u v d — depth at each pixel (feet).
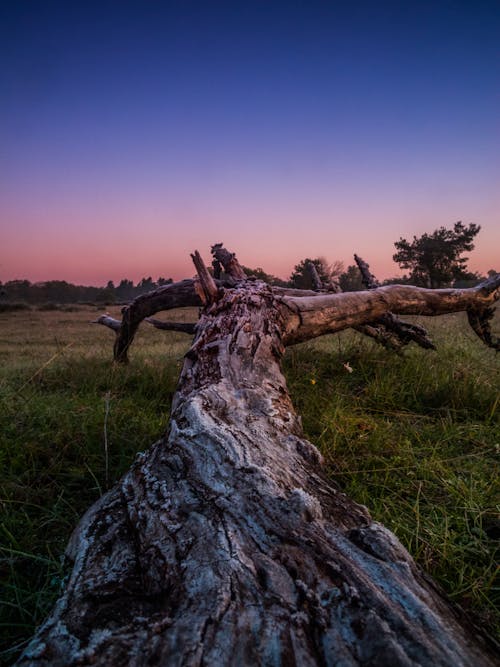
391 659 2.79
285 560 3.74
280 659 2.84
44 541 6.15
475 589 5.06
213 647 2.90
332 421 9.87
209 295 11.80
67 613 3.43
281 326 11.62
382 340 16.88
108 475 7.98
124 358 19.88
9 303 106.22
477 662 2.91
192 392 7.54
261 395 7.45
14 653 4.31
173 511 4.54
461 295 16.03
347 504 4.91
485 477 7.96
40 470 8.36
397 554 3.95
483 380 13.20
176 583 3.63
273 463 5.24
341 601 3.32
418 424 10.91
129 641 3.01
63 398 12.83
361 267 19.83
